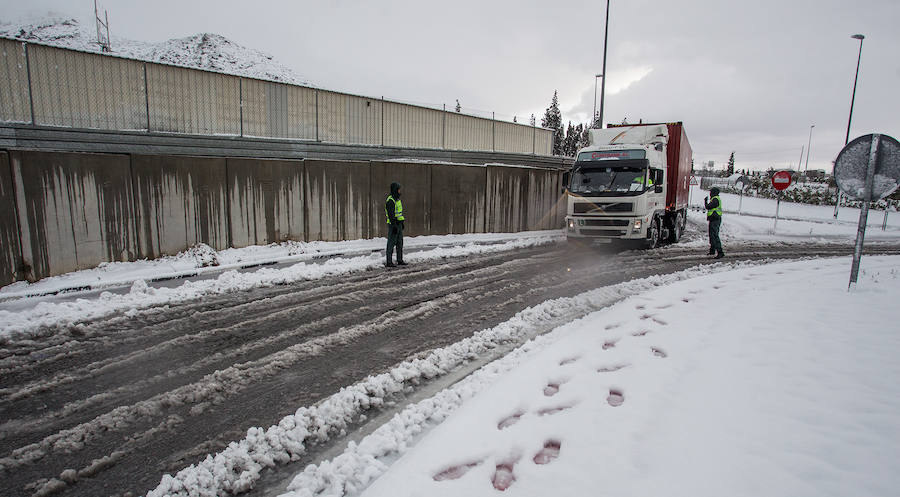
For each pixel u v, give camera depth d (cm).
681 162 1644
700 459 272
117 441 368
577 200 1404
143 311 704
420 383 473
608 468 271
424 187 1545
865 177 696
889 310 592
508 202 1828
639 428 315
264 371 499
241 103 1368
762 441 290
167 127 1235
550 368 448
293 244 1238
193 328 634
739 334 520
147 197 994
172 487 311
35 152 819
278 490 311
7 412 411
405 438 364
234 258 1078
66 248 873
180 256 1041
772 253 1406
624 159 1366
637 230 1338
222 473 325
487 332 622
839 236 1880
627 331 566
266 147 1384
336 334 619
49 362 518
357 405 421
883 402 339
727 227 2244
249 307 738
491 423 341
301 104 1505
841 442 286
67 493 308
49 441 367
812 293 715
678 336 529
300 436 372
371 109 1705
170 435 377
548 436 318
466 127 2109
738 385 378
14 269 798
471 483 270
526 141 2461
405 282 934
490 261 1209
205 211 1092
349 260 1115
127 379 478
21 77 1008
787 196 4419
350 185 1367
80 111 1094
